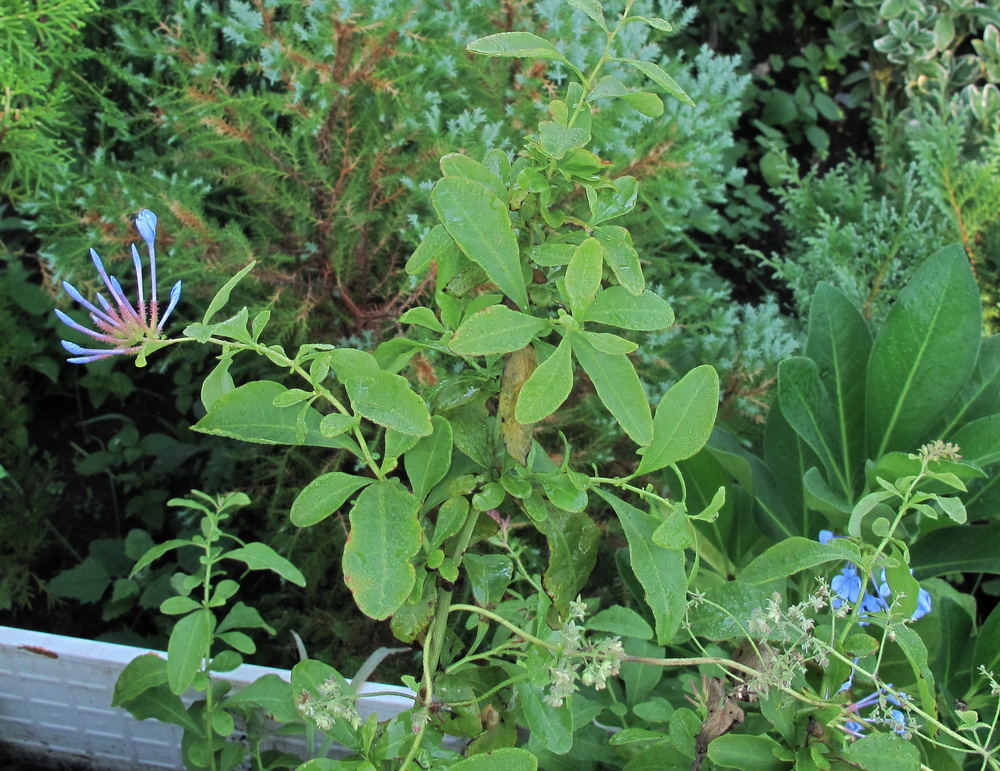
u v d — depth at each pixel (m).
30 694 1.66
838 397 1.81
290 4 2.28
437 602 0.99
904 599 1.04
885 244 2.74
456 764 0.89
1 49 1.97
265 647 2.10
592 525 1.02
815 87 3.90
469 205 0.88
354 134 2.21
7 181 2.13
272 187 2.11
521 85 2.11
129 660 1.56
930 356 1.67
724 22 3.88
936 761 1.09
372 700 1.48
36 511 2.19
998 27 3.53
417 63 2.16
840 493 1.79
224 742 1.39
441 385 1.04
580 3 0.90
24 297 2.30
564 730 0.98
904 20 3.50
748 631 1.05
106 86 2.39
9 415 2.24
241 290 2.20
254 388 0.92
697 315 2.42
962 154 3.35
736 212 3.38
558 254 0.92
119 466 2.42
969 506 1.71
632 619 1.14
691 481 1.66
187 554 2.15
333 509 0.88
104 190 2.14
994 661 1.41
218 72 2.30
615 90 0.91
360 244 2.09
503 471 0.99
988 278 2.79
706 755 1.07
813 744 1.00
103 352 0.82
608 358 0.87
